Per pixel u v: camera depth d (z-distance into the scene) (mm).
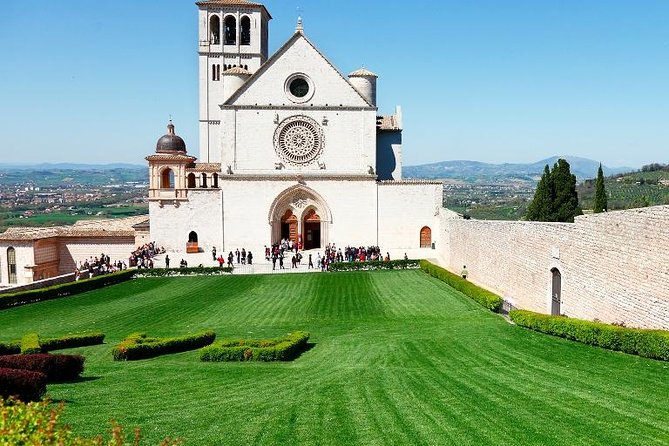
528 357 27391
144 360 29922
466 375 24578
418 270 66750
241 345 30453
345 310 45250
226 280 62812
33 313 47938
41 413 10719
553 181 80250
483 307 43812
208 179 85125
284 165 80250
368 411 19859
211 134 94062
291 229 81500
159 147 84938
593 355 27016
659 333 25438
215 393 22656
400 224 80812
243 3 92500
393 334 34750
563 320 30750
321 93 79688
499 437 17312
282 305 48125
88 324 42281
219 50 93188
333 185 80250
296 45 79312
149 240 84375
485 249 53219
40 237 80500
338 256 72812
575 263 35344
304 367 27312
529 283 42719
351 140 80250
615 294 30766
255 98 79500
